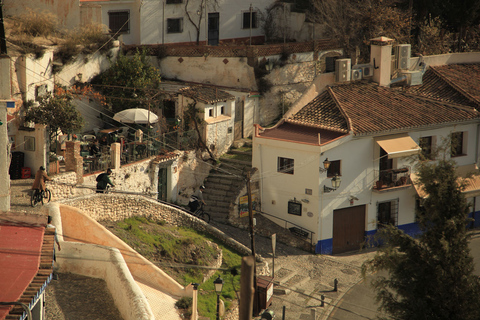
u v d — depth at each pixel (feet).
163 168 137.69
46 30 146.10
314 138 138.62
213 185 146.92
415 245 89.30
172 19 176.35
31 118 121.08
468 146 158.61
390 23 188.24
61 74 139.54
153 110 151.53
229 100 154.81
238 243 126.41
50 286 86.84
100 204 112.27
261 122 167.53
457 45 220.23
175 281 100.22
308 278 125.70
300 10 195.42
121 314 80.84
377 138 142.20
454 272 84.99
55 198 109.29
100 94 144.56
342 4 186.19
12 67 119.65
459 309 83.56
